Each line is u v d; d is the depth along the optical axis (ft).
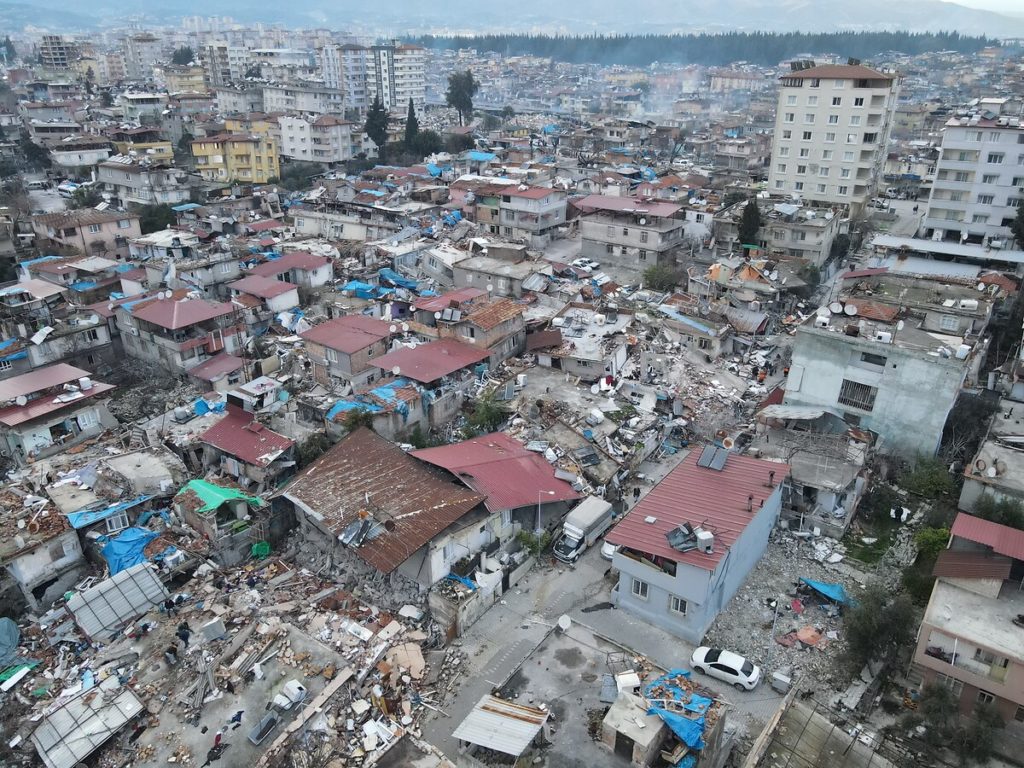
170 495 144.66
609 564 137.18
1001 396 171.53
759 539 132.46
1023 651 96.17
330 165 483.10
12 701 106.32
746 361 212.84
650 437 168.35
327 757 95.04
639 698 90.17
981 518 124.88
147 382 205.16
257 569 133.18
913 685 108.06
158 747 95.66
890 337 155.22
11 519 129.80
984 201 302.25
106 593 118.73
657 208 290.97
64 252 297.53
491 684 111.34
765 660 114.73
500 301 204.85
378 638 115.44
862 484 147.02
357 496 135.95
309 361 201.87
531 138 554.05
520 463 147.54
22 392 162.91
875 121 339.36
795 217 283.79
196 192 393.50
